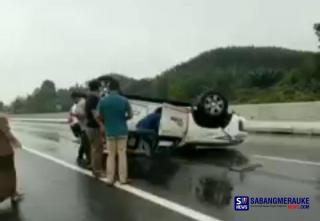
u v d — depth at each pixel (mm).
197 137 12922
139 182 8922
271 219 6086
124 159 8742
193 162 11758
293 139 18312
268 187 8180
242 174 9672
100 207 6918
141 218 6227
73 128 16594
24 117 68000
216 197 7441
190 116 12859
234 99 42781
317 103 24531
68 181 9180
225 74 47406
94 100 9750
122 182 8711
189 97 42188
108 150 8734
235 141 13469
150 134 12227
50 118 55094
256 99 40312
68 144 17938
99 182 9031
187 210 6594
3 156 7148
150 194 7762
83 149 12711
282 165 10758
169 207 6793
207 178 9266
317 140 17516
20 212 6727
